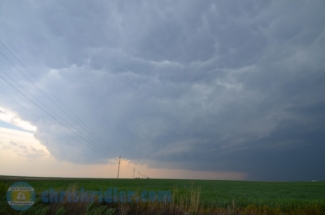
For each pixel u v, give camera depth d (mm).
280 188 62969
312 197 39562
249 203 24609
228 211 20125
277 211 20906
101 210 19062
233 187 63812
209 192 40844
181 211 19812
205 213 19562
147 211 19953
